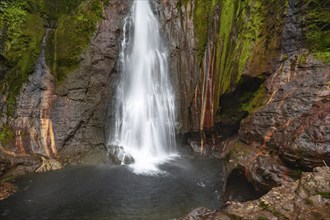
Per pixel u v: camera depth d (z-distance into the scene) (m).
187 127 12.84
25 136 11.48
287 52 10.18
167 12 13.69
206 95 12.48
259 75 10.65
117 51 13.13
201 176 10.32
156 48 13.55
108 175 10.30
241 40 11.38
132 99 13.24
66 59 12.21
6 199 8.58
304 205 5.24
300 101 8.31
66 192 9.05
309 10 9.73
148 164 11.44
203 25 13.10
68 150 11.75
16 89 11.88
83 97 12.27
